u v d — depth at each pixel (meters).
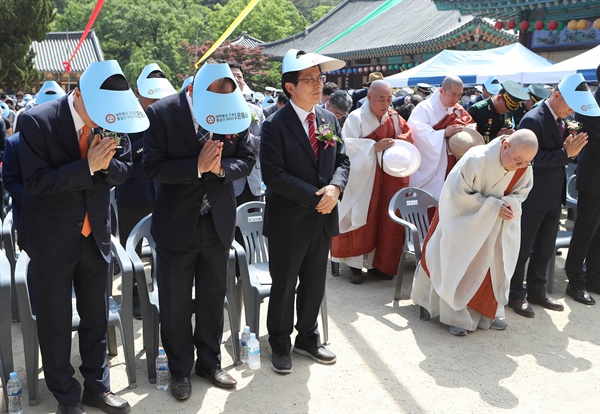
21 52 30.03
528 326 4.61
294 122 3.53
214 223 3.29
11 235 4.41
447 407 3.42
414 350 4.14
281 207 3.60
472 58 13.41
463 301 4.31
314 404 3.41
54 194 2.94
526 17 15.34
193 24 64.38
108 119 2.71
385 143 5.32
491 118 5.67
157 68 4.64
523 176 4.23
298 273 3.79
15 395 3.13
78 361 3.84
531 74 9.86
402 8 34.88
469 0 15.84
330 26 40.81
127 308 3.45
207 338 3.58
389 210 5.10
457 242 4.21
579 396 3.58
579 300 5.12
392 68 30.27
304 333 3.94
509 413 3.38
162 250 3.34
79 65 51.47
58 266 2.99
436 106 5.70
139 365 3.82
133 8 64.50
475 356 4.07
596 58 9.33
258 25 61.50
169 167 3.12
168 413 3.25
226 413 3.27
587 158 4.89
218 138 3.28
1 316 3.18
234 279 3.83
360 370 3.84
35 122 2.83
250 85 42.12
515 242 4.32
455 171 4.26
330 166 3.62
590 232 5.01
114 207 5.33
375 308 4.93
